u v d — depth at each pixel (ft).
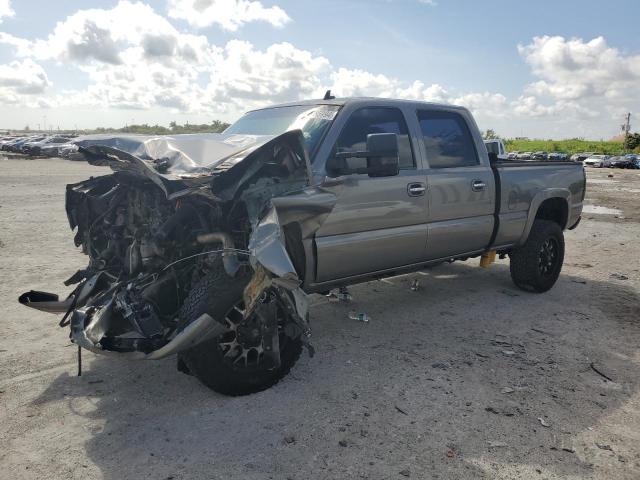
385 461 9.76
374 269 15.64
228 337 11.87
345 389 12.56
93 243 15.20
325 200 12.49
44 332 15.87
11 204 44.16
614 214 47.52
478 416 11.39
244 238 12.12
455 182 17.29
